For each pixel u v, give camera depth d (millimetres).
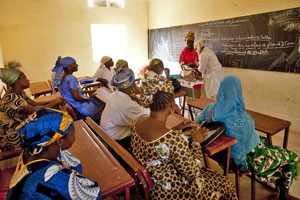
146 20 6617
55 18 5535
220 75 3984
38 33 5449
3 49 5219
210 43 4543
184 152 1065
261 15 3426
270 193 2039
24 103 1808
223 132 1565
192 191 1181
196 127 1586
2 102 1762
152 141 1069
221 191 1339
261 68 3586
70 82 2756
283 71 3275
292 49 3098
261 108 3744
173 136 1062
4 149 1791
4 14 5059
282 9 3141
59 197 720
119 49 6934
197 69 4152
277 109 3500
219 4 4168
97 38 6777
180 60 4691
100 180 1074
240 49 3891
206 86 4125
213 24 4367
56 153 819
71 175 779
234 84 1550
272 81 3482
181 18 5285
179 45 5535
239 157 1623
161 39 6180
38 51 5543
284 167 1759
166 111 1121
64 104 2855
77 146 1413
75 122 1827
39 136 737
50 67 5754
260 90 3695
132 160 1218
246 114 1593
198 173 1174
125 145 2004
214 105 1742
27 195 694
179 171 1117
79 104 2900
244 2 3680
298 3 2945
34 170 736
